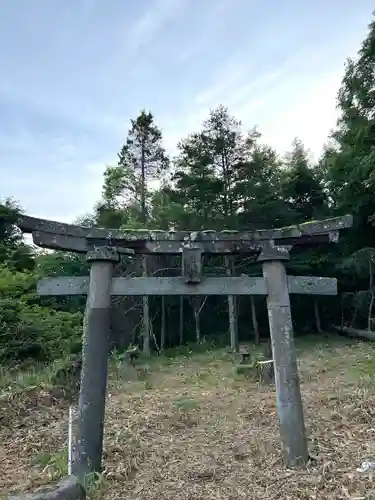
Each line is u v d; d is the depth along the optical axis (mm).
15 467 5129
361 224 18578
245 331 20875
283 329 4879
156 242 5062
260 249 5137
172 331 21219
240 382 9750
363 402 6777
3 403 7285
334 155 17062
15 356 10805
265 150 21484
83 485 4008
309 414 6578
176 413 7098
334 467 4398
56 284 5000
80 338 12656
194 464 4871
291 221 19688
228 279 5055
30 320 11656
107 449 5273
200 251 5070
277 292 5012
